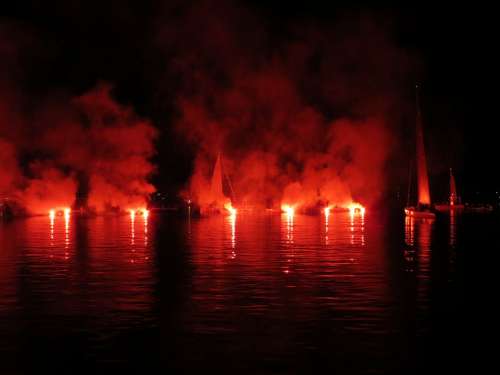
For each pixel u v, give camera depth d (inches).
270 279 930.1
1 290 844.6
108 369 531.2
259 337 613.9
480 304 753.6
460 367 534.9
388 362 545.6
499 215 3142.2
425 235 1750.7
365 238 1637.6
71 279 930.1
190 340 604.7
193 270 1017.5
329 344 592.4
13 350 577.3
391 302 765.3
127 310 724.0
